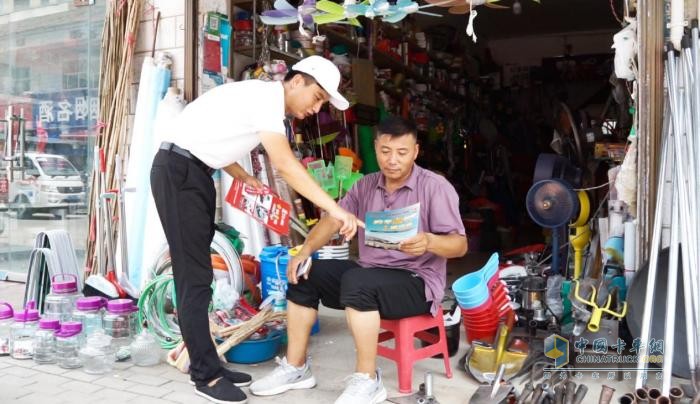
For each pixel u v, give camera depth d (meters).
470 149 8.42
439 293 2.61
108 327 3.18
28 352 3.10
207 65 4.16
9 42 4.81
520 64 9.60
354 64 5.58
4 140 4.84
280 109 2.45
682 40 2.78
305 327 2.68
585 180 4.42
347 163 4.56
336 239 3.91
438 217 2.52
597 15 8.30
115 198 3.86
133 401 2.55
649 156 2.89
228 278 3.48
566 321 3.24
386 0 3.05
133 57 4.25
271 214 3.01
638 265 2.92
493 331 2.91
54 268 3.53
